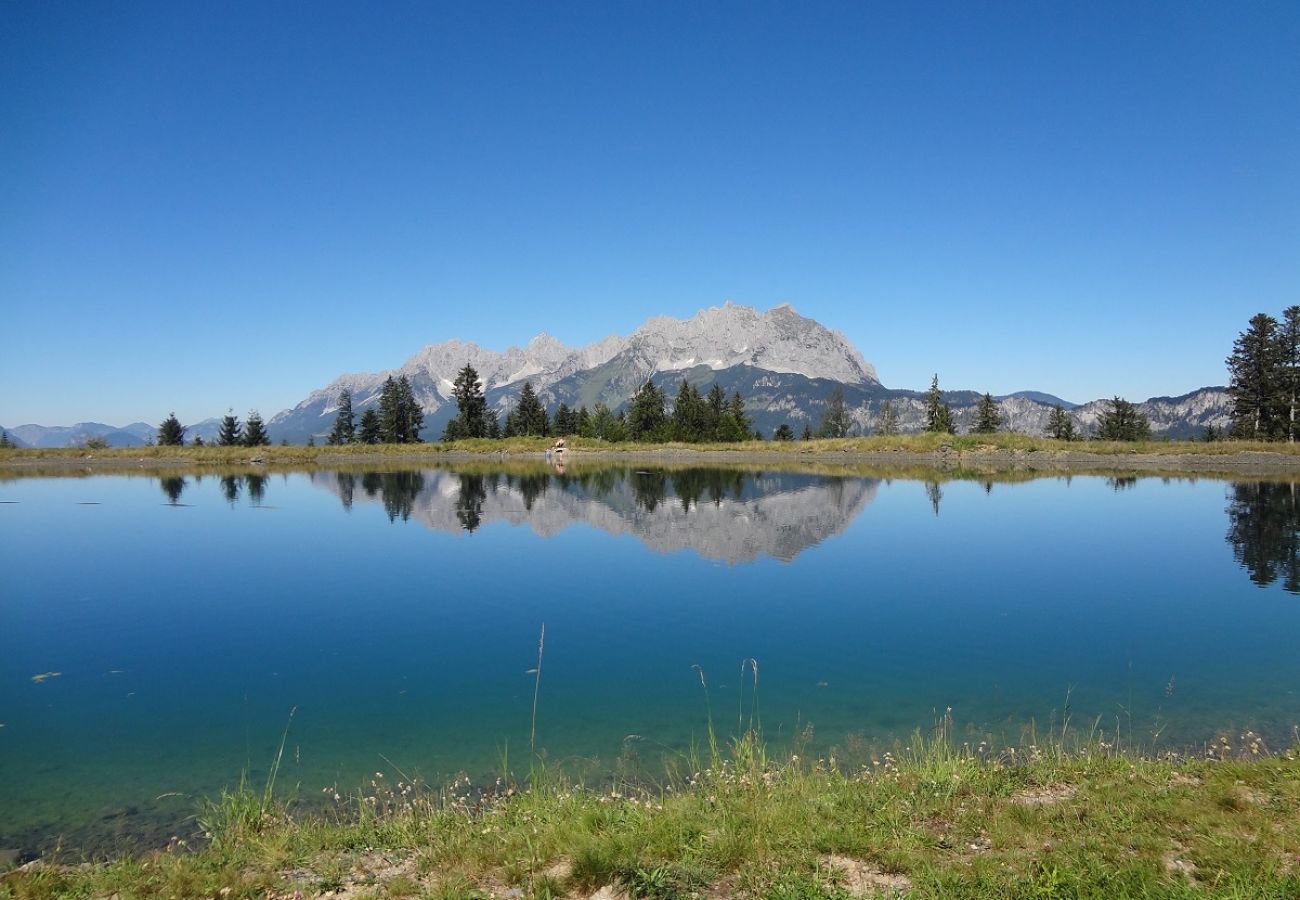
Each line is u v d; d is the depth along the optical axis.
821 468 78.88
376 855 7.32
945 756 9.93
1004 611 19.95
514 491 54.25
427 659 16.14
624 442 120.44
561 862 6.73
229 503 47.31
